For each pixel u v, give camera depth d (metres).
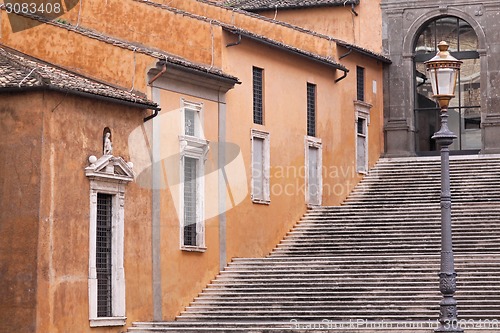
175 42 45.00
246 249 46.72
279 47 49.22
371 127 58.34
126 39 45.03
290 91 50.81
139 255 40.22
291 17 60.53
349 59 56.19
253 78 48.25
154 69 41.12
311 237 49.44
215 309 42.00
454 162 55.66
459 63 29.45
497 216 47.88
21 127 36.38
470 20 58.78
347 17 59.72
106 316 38.66
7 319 35.84
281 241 49.38
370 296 40.56
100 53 41.88
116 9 45.16
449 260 28.77
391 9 59.81
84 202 37.62
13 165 36.34
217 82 44.72
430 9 59.31
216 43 45.66
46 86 35.94
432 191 53.59
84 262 37.50
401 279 41.31
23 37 42.75
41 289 35.75
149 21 44.91
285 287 42.59
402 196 53.84
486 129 57.94
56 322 36.12
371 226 49.47
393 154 59.31
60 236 36.53
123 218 39.44
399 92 59.59
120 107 39.69
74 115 37.44
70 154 37.19
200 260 43.59
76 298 37.03
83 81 39.25
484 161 55.19
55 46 42.47
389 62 59.69
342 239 48.75
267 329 36.88
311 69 52.62
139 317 40.03
